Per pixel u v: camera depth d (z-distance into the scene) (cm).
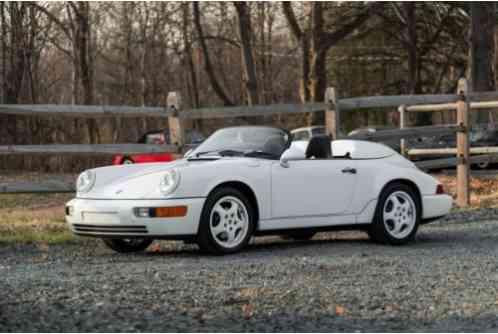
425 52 4441
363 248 946
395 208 991
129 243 941
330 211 947
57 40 4081
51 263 830
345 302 626
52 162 2716
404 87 4638
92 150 1141
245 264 795
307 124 3722
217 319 562
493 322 579
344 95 4700
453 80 4703
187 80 5066
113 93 4903
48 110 1116
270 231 908
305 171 928
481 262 838
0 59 3806
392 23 4409
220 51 5303
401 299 644
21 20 3678
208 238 856
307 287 679
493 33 3156
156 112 1203
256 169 893
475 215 1315
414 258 859
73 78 3872
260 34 5200
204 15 4662
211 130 4619
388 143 2586
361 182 970
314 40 3647
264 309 595
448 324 571
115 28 4512
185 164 893
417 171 1020
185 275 725
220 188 868
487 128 2264
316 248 941
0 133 3438
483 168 2650
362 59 4609
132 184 870
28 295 620
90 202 871
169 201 832
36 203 2014
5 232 1095
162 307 589
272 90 5306
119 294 630
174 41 4759
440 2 4206
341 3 4025
